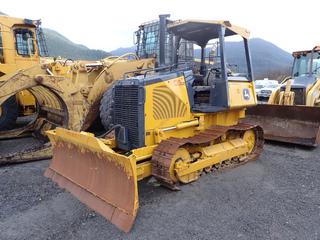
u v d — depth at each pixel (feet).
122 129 15.46
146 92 14.66
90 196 13.61
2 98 18.37
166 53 18.97
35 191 15.31
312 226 12.01
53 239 11.14
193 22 16.49
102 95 24.36
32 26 31.30
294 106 24.20
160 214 12.96
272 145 25.03
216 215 12.87
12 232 11.66
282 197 14.65
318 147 24.40
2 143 24.08
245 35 18.39
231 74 18.63
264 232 11.57
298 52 31.86
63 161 16.14
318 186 16.07
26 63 31.12
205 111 16.92
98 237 11.25
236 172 18.10
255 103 19.67
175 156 14.82
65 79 20.31
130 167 11.76
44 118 25.27
